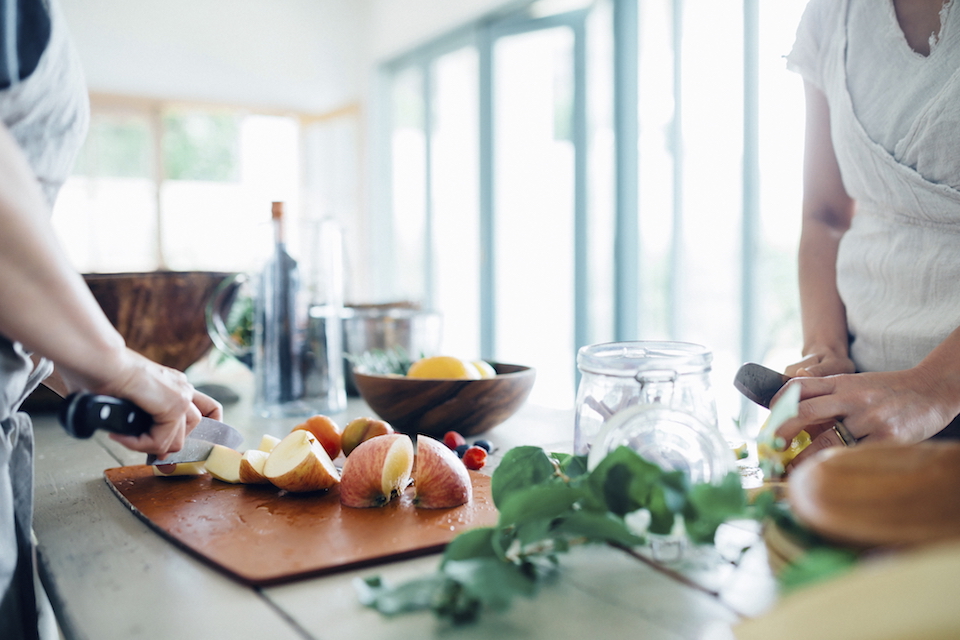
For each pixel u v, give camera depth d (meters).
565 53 3.72
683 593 0.46
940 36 0.80
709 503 0.41
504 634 0.41
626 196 3.43
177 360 1.40
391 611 0.41
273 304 1.20
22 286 0.46
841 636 0.26
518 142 4.07
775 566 0.44
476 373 1.02
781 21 2.71
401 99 5.37
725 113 2.93
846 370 0.91
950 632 0.24
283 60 5.47
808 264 1.04
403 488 0.68
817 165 1.04
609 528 0.44
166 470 0.77
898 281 0.88
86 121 0.64
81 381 0.55
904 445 0.36
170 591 0.49
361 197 5.61
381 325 1.41
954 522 0.30
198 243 5.43
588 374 0.61
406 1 4.95
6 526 0.59
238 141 5.47
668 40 3.19
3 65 0.53
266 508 0.66
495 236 4.27
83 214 5.03
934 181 0.82
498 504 0.52
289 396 1.20
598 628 0.42
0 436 0.58
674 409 0.51
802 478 0.36
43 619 0.81
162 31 5.12
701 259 3.10
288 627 0.43
